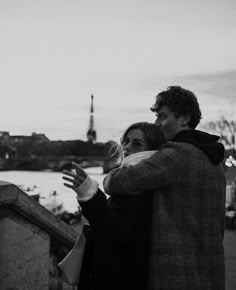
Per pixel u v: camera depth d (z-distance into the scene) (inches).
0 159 5767.7
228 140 1989.4
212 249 76.8
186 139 80.7
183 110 85.7
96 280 76.4
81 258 84.4
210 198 78.1
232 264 522.3
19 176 5019.7
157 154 77.6
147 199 76.4
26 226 111.7
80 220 1243.2
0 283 106.0
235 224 906.7
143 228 75.4
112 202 78.9
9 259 107.5
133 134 83.8
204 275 75.2
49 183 4008.4
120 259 75.0
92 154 5787.4
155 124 86.0
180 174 76.2
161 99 87.8
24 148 5920.3
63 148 5969.5
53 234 121.1
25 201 109.0
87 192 73.5
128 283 74.4
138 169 75.2
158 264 73.5
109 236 73.7
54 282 130.4
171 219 75.7
